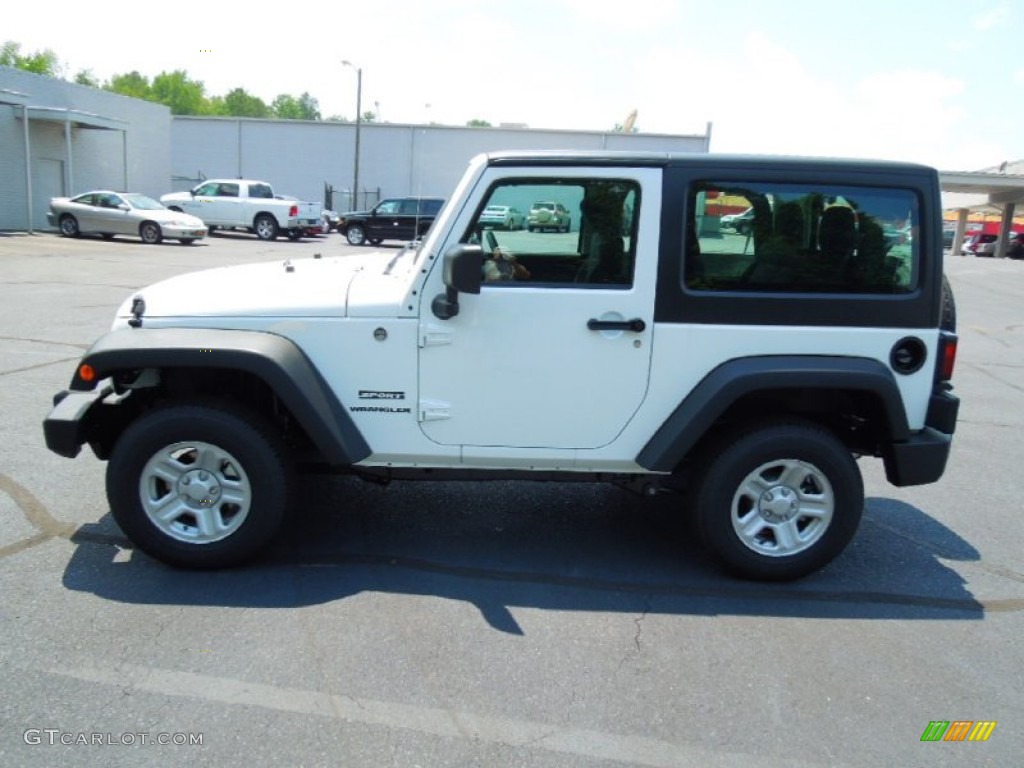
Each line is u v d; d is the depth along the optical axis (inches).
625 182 139.6
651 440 145.8
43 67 2556.6
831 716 111.1
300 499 186.7
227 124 1775.3
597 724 107.2
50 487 183.0
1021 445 264.1
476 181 139.3
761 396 153.9
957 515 196.1
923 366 146.4
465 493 195.3
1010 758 103.6
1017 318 643.5
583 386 143.9
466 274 130.8
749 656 126.0
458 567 154.1
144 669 114.7
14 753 96.2
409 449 146.7
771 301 141.6
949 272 1173.7
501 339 141.8
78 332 368.2
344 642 124.3
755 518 149.9
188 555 144.2
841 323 143.5
